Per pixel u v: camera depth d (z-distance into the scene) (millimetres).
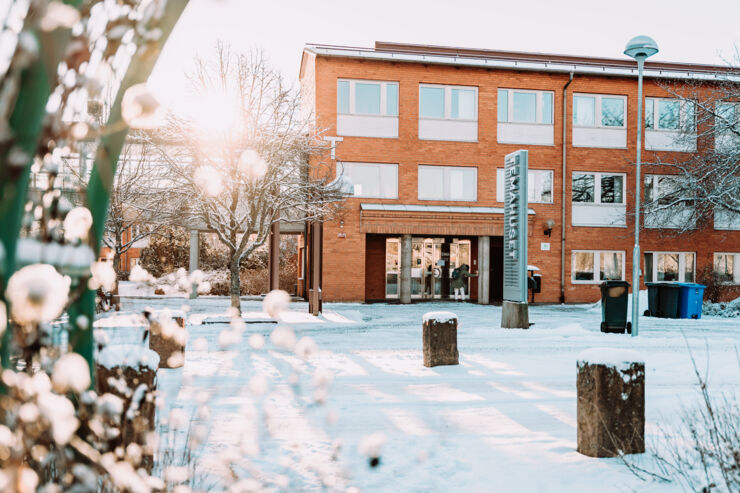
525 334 13266
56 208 1424
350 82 23828
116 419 1733
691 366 9117
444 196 24734
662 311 18594
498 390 7324
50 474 1544
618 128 26406
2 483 976
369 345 11398
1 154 956
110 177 1584
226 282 25750
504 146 25266
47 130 1062
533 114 25750
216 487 3111
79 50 1035
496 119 25141
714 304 20938
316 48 23688
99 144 1559
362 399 6684
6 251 1070
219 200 14047
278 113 14883
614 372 4629
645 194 26594
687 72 27016
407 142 24219
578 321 17609
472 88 25078
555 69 25422
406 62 24219
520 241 14227
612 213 26266
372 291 25312
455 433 5320
